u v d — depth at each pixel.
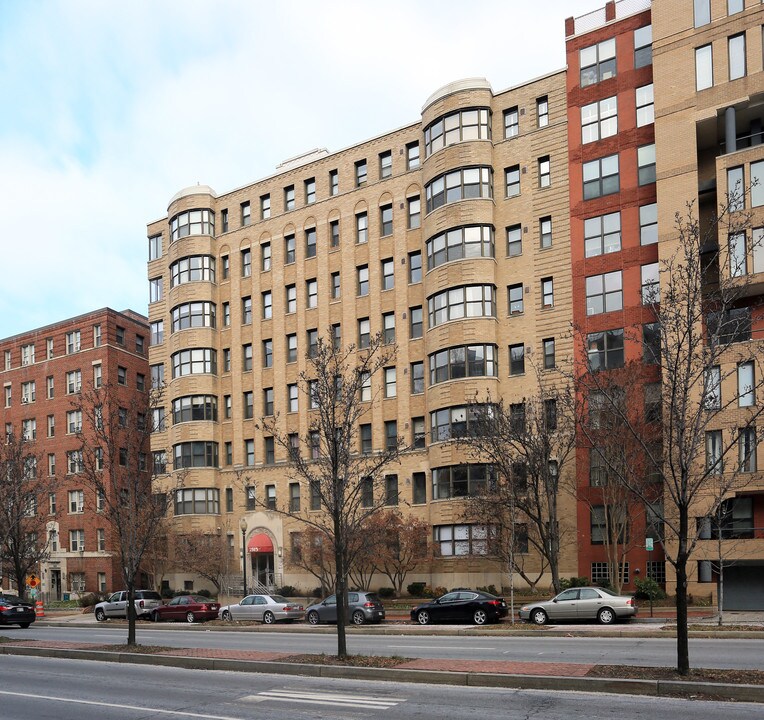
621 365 33.47
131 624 21.17
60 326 58.62
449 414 37.34
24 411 59.75
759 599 29.39
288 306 47.06
